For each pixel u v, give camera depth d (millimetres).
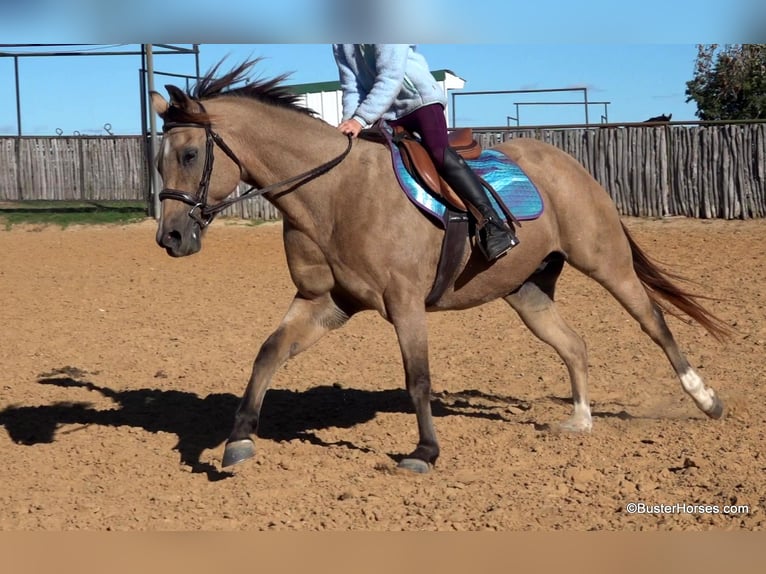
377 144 5688
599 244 6355
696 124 18328
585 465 5742
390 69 5547
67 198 25078
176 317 11266
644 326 6551
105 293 13031
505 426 6648
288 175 5539
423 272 5609
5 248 17984
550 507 5043
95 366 8930
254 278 14180
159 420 7102
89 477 5812
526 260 6105
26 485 5660
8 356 9352
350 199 5480
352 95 5898
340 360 8977
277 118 5551
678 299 6605
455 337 9875
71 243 18656
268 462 5957
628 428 6539
